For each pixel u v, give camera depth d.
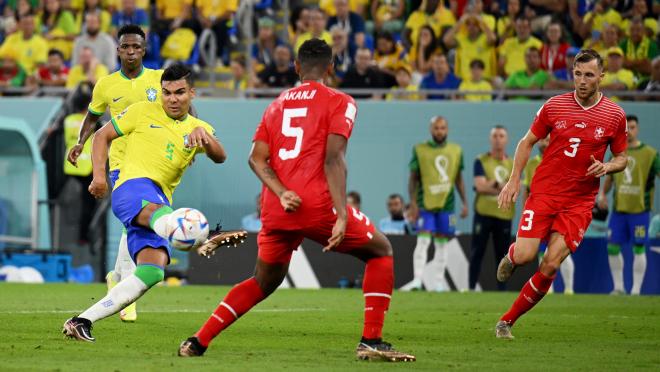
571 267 50.34
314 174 18.69
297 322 29.08
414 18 64.31
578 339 25.00
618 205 50.03
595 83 25.16
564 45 60.81
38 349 20.56
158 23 65.00
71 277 54.53
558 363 19.48
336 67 61.00
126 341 22.62
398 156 57.34
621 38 61.09
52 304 34.00
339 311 33.72
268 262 19.28
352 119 18.66
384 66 63.12
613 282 51.44
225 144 58.09
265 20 64.25
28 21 65.56
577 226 25.14
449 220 50.56
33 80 62.28
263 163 18.89
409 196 53.00
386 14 65.94
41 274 53.41
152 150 22.45
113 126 22.62
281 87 60.50
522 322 30.27
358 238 18.92
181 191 57.78
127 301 21.75
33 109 59.44
